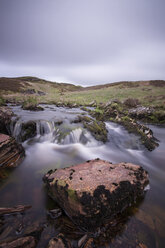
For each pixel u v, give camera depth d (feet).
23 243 8.63
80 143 28.19
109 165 15.40
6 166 17.46
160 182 18.15
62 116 40.47
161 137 39.99
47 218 11.00
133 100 75.41
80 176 12.77
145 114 56.90
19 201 12.82
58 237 9.14
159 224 10.90
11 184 15.12
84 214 10.16
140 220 11.10
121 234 9.87
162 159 25.44
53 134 29.55
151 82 181.27
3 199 12.96
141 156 26.11
